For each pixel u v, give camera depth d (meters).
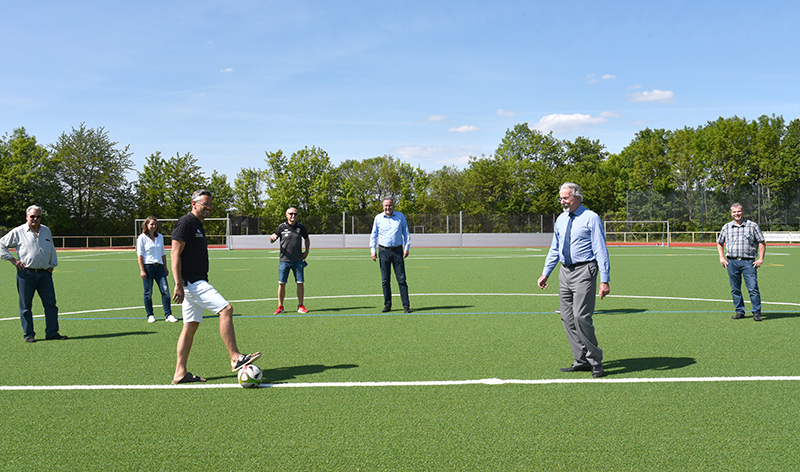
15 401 4.47
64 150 54.97
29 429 3.85
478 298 10.66
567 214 5.27
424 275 15.74
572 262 5.13
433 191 63.47
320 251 31.42
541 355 6.00
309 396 4.56
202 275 5.02
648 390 4.68
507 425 3.88
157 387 4.84
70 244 49.50
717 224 43.47
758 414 4.07
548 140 83.06
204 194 5.00
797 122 58.75
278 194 58.81
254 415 4.11
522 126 85.19
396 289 12.52
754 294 8.12
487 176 60.94
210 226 46.00
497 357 5.91
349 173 70.69
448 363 5.66
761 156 50.75
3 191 47.31
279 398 4.50
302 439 3.64
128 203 57.50
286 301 10.59
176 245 4.80
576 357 5.28
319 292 12.01
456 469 3.18
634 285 12.78
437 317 8.52
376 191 66.00
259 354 5.04
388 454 3.40
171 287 13.18
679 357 5.87
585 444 3.54
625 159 72.25
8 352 6.28
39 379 5.13
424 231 38.56
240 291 12.37
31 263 6.79
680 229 43.34
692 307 9.43
